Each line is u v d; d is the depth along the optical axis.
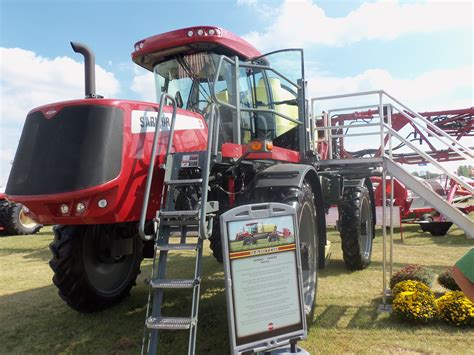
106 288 4.21
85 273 3.89
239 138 3.86
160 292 2.86
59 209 3.05
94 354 3.32
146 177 3.25
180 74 4.27
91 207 2.98
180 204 3.28
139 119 3.29
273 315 2.81
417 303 3.69
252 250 2.79
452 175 4.15
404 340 3.34
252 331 2.72
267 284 2.82
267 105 4.68
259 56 4.28
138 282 5.47
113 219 3.05
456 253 6.95
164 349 3.31
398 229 10.20
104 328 3.84
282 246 2.92
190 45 4.05
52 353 3.37
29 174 3.14
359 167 5.42
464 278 1.79
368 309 4.08
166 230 3.07
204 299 4.57
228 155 3.47
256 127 4.55
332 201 5.77
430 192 4.25
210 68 4.14
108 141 3.04
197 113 4.03
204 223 2.82
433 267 5.88
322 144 6.69
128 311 4.28
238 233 2.76
